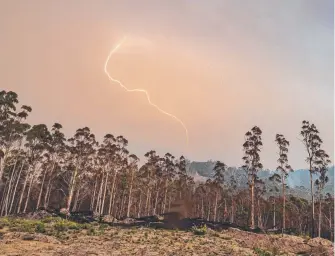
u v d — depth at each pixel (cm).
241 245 2386
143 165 6781
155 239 2278
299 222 6569
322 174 4466
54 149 5384
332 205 5662
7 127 4319
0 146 4353
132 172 6225
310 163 4266
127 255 1630
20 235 1950
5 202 4816
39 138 5081
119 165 5859
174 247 1998
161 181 6912
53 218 3231
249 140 4600
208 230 2845
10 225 2500
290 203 6325
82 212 4144
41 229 2295
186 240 2309
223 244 2303
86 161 5341
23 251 1549
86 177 6119
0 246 1628
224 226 3222
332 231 4806
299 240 2695
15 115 4362
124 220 3834
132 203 7562
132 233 2533
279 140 4616
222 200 7544
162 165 6862
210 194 7281
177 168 6850
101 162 5662
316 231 5906
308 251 2406
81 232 2400
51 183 5956
